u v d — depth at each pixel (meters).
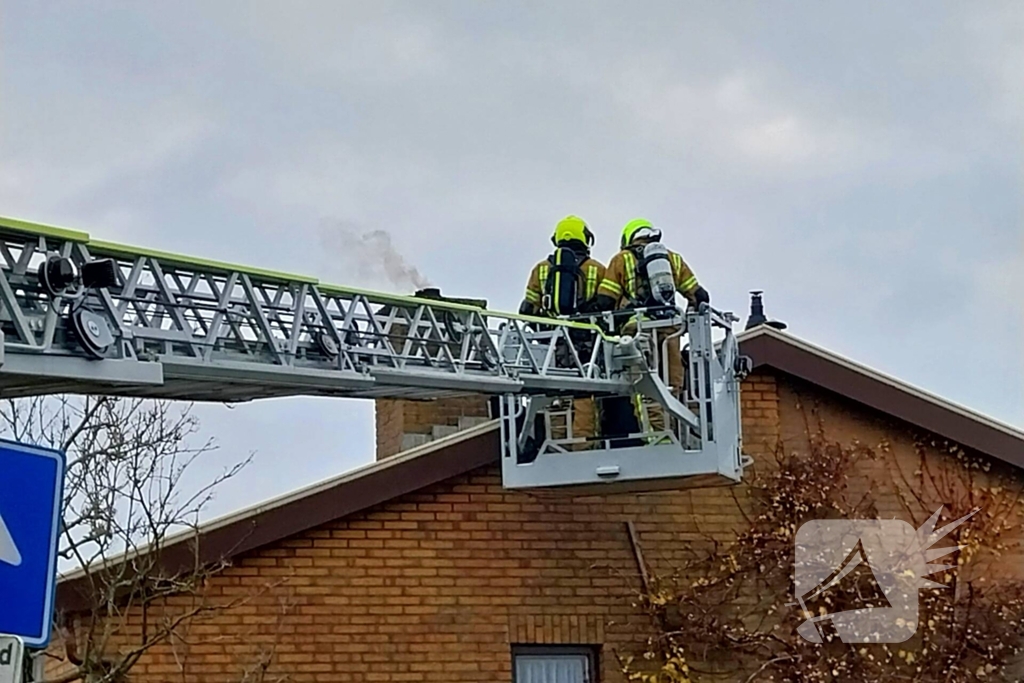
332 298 8.20
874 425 12.27
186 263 7.20
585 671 11.40
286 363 7.76
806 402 12.25
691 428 10.33
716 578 11.56
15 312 6.25
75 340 6.56
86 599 10.28
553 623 11.28
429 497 11.33
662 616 11.42
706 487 10.92
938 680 11.65
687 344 10.43
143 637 9.66
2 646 3.99
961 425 12.20
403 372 8.54
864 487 12.08
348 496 11.05
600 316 10.31
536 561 11.38
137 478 11.68
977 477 12.24
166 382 7.49
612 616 11.39
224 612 10.70
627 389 10.23
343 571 11.02
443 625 11.09
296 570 10.93
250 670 10.05
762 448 12.04
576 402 10.90
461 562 11.25
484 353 9.26
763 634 11.48
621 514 11.66
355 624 10.95
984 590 11.98
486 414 13.59
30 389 6.85
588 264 10.44
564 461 10.63
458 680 11.02
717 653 11.44
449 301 9.13
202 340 7.31
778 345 12.12
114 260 6.93
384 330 8.54
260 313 7.60
